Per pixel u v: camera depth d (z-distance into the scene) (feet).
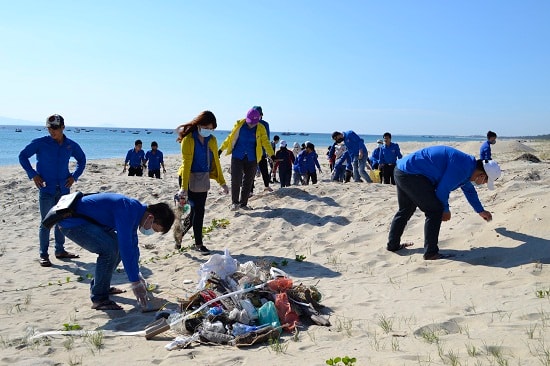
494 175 21.01
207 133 25.94
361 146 50.52
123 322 17.42
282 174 50.83
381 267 22.44
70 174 26.12
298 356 13.65
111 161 110.11
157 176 62.49
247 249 27.32
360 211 32.19
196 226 26.43
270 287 17.80
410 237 25.80
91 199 18.47
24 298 20.25
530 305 15.76
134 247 18.42
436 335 14.17
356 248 25.70
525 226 22.85
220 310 16.63
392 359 12.62
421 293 18.54
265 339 15.14
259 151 34.53
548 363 11.19
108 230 18.72
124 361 14.02
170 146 255.70
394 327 15.37
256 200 37.60
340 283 20.71
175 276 23.04
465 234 24.22
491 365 11.52
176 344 15.07
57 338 15.96
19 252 28.76
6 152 153.48
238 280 18.39
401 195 23.41
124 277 23.62
